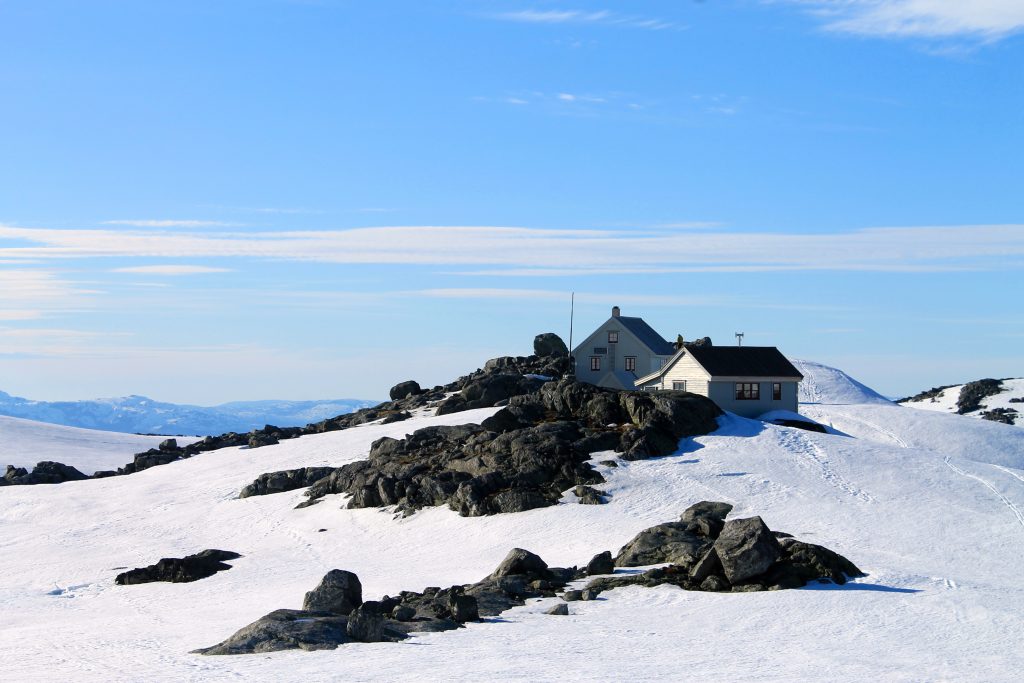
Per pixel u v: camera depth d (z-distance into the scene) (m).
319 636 38.59
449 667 33.91
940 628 41.19
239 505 83.12
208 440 120.81
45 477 106.81
